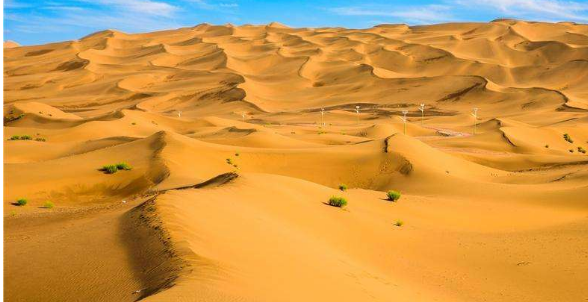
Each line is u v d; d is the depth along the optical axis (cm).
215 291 965
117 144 5950
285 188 2773
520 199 3700
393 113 14425
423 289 1714
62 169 4228
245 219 1830
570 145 9300
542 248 2312
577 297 1764
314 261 1552
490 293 1773
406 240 2369
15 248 1523
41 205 3409
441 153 5972
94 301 1069
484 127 10656
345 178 5066
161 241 1330
